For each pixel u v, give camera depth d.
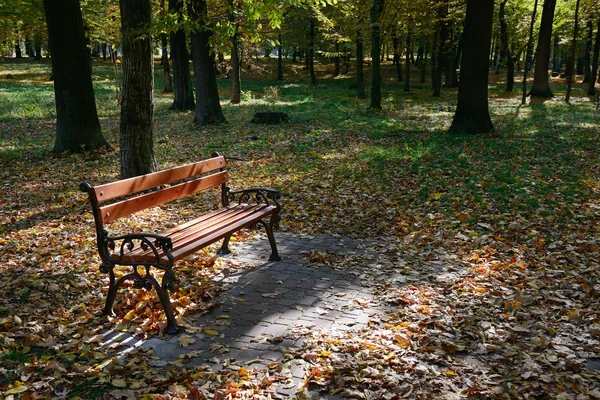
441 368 3.56
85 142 12.77
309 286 5.08
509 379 3.43
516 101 30.47
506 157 11.66
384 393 3.24
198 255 5.91
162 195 5.11
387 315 4.38
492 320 4.30
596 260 5.58
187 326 4.19
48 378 3.42
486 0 15.17
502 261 5.64
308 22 43.19
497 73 54.94
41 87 33.97
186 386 3.32
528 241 6.23
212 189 9.26
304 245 6.36
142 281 4.24
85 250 5.96
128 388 3.34
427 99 32.91
